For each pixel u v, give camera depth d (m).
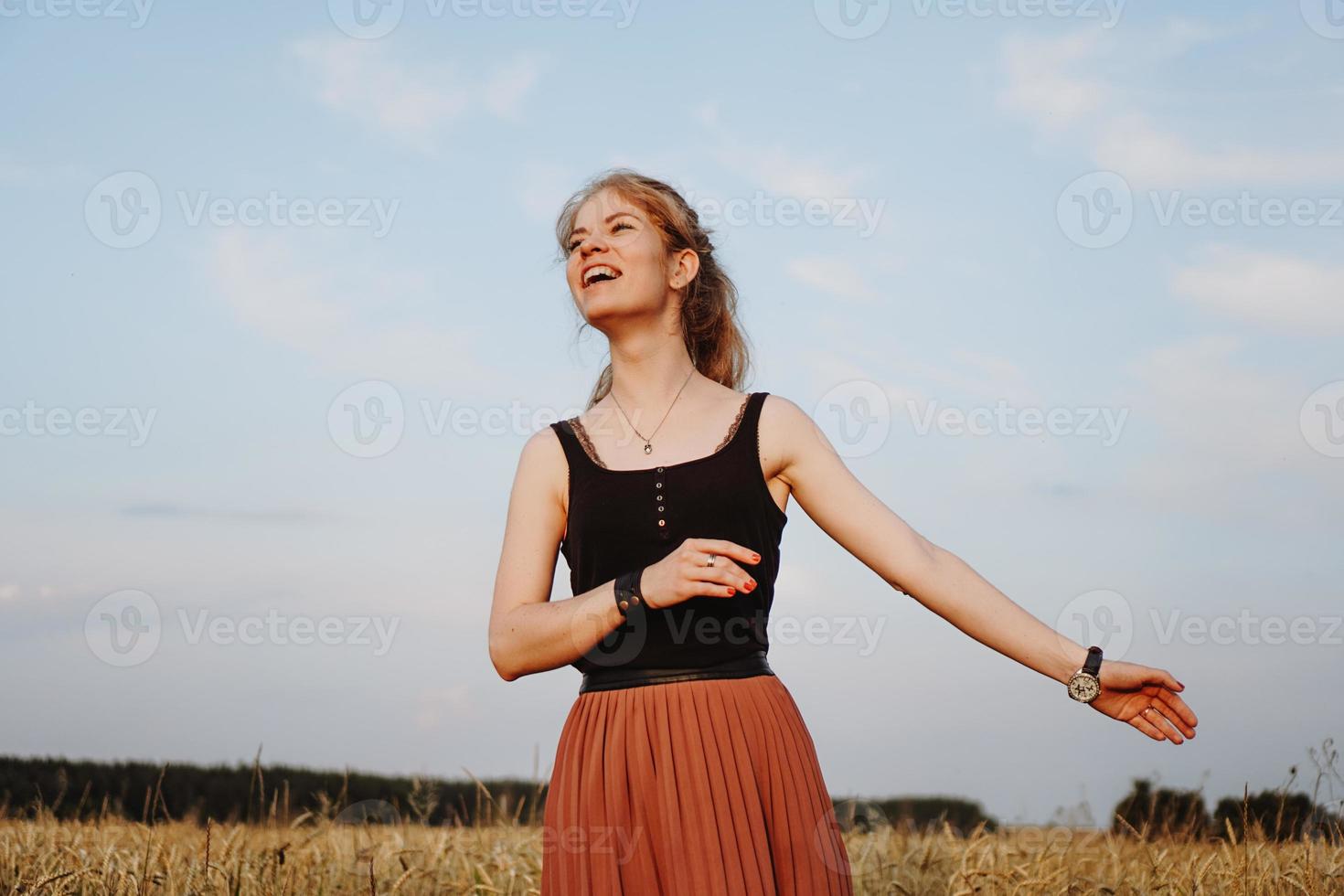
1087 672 2.52
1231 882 4.37
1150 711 2.54
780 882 2.46
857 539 2.69
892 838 5.72
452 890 4.97
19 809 5.97
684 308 2.97
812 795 2.54
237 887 4.47
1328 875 4.16
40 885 4.31
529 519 2.75
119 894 4.45
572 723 2.60
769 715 2.54
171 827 5.66
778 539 2.71
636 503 2.59
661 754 2.46
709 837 2.40
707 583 2.30
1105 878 4.86
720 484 2.59
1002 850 5.11
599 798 2.47
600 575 2.62
